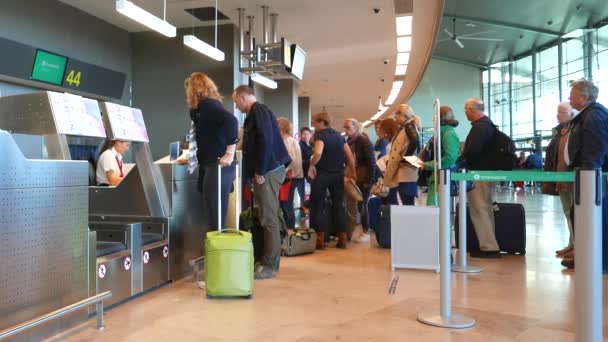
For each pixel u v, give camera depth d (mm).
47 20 6793
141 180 3328
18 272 1985
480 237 4355
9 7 6184
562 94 19250
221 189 3389
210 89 3428
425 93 26406
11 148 1959
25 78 6375
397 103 19016
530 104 22141
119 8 5016
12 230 1957
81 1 7113
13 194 1963
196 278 3365
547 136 20453
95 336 2230
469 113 4227
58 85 6930
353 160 5398
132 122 3223
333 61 11047
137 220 3334
